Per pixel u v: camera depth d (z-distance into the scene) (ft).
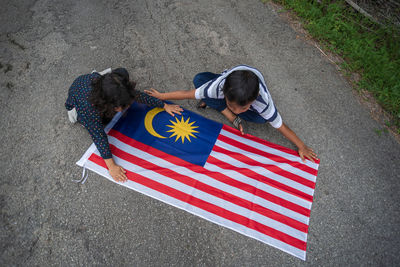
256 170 7.81
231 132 8.47
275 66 10.15
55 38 9.95
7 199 6.91
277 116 7.04
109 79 5.67
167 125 8.35
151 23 10.78
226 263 6.53
